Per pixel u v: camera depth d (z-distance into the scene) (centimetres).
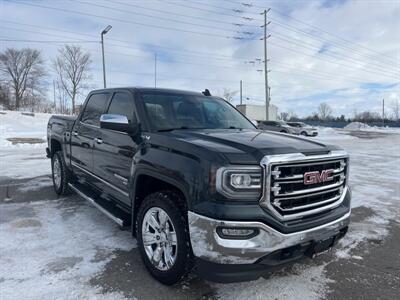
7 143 1608
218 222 256
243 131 384
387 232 481
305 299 301
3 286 307
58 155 622
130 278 328
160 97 416
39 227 459
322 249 305
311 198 294
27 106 6912
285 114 9056
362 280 338
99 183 466
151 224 329
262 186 262
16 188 685
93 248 395
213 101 474
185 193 281
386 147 2008
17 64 6719
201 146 288
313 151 296
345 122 7069
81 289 306
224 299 296
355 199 678
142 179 353
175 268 297
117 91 448
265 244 259
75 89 6359
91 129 484
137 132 371
